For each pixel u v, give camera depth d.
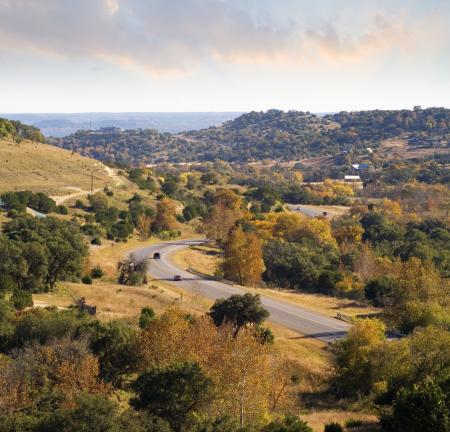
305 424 20.84
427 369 28.28
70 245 56.53
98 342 28.52
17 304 41.09
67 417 17.36
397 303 50.69
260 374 25.36
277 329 48.09
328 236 103.06
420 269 58.88
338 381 32.81
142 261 68.06
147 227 105.19
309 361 38.75
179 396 20.58
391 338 44.28
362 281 72.62
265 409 23.55
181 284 66.75
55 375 24.31
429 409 20.55
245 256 71.38
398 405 21.66
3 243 50.28
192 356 26.20
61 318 31.52
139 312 47.06
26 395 21.81
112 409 18.02
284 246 86.38
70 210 104.88
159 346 28.27
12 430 17.61
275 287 74.06
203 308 53.41
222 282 69.56
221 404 22.27
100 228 93.31
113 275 66.69
